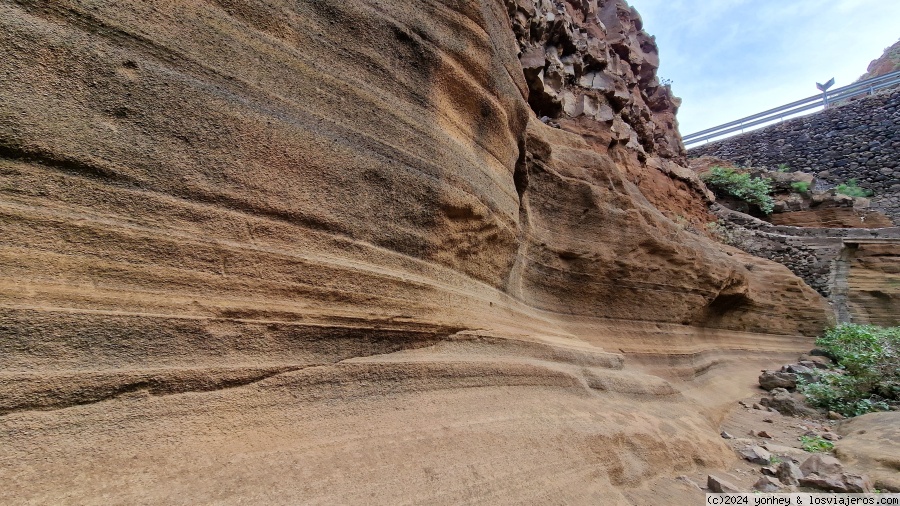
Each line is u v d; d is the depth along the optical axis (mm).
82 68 1659
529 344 3693
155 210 1788
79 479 1410
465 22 3504
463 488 2133
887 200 19531
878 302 13531
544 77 8852
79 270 1589
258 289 2037
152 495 1473
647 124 13742
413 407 2463
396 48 2934
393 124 2803
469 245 3420
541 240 5480
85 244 1609
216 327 1867
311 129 2352
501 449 2510
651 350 6500
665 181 13492
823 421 6504
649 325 6809
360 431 2150
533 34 8914
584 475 2740
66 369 1498
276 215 2160
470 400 2779
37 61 1563
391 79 2869
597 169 6422
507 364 3230
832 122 22094
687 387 6625
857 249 14398
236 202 2021
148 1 1874
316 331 2205
